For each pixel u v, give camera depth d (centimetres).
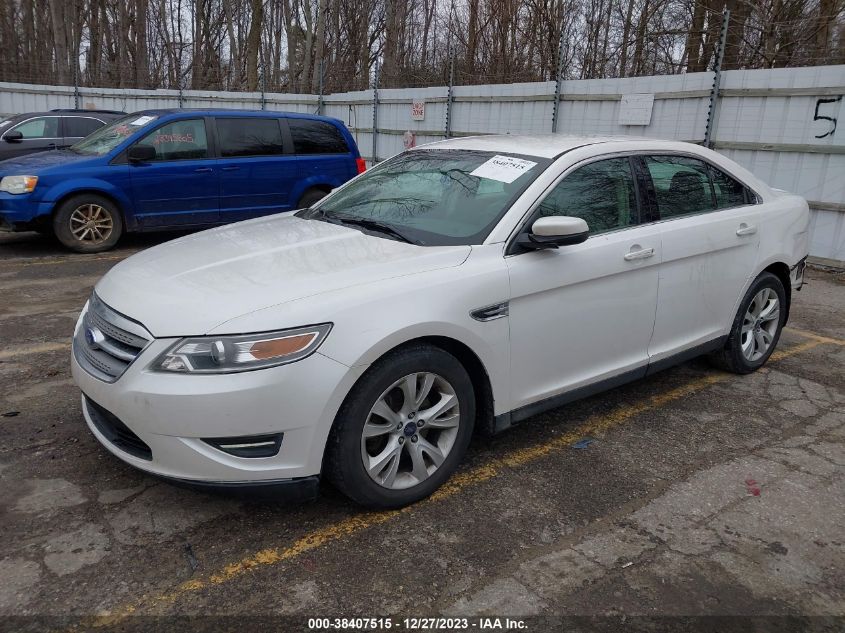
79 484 333
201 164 884
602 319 381
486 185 378
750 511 329
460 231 353
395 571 278
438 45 2536
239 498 285
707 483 354
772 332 514
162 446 279
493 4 1855
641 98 977
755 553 297
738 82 877
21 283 700
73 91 1888
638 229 401
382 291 300
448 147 445
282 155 945
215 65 3381
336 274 308
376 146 1479
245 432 274
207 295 294
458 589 269
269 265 324
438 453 329
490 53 1850
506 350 340
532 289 343
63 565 275
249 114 926
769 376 507
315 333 280
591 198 385
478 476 355
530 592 269
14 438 375
